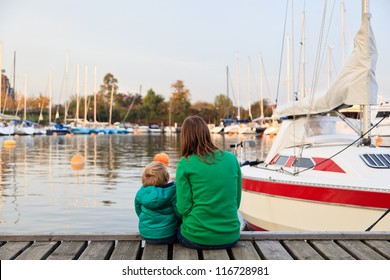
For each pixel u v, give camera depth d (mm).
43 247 3939
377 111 16328
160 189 3898
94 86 75625
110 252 3975
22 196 11898
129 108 92875
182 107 93562
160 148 34188
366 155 6918
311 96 8234
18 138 49938
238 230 3746
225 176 3625
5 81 76188
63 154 27250
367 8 7000
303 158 7555
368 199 6051
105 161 22812
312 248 4008
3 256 3715
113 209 10281
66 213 9828
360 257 3777
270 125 62469
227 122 72375
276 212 7230
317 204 6559
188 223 3668
